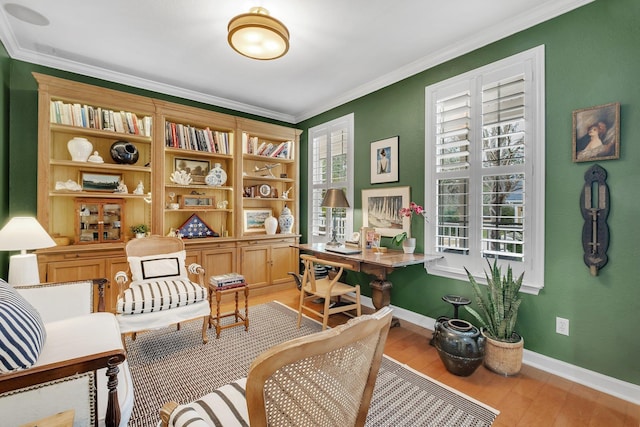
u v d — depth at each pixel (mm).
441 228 2807
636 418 1644
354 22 2297
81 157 2916
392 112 3236
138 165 3395
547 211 2135
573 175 2020
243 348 2432
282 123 4613
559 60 2078
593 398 1818
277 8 2135
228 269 3760
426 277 2887
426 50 2717
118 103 3062
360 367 899
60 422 890
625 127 1819
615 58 1857
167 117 3398
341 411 878
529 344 2227
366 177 3551
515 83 2289
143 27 2387
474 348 1974
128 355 2303
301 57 2846
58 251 2723
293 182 4512
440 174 2793
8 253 2742
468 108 2562
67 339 1328
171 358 2262
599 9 1915
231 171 3936
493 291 2146
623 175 1826
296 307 3463
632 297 1801
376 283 2846
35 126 2863
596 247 1914
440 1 2064
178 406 909
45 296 1847
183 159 3752
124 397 1194
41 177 2688
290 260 4320
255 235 4012
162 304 2281
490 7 2125
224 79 3336
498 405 1748
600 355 1915
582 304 1986
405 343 2553
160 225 3279
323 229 4219
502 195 2377
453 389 1899
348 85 3498
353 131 3713
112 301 2986
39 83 2672
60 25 2363
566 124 2045
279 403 698
